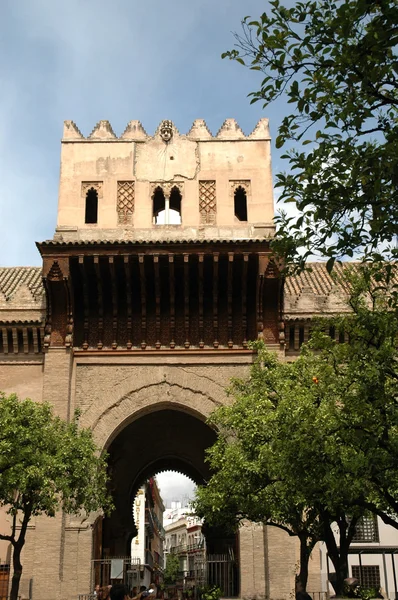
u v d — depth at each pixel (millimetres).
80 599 26719
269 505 21922
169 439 38656
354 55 11625
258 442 21703
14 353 30641
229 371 30219
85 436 25562
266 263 29406
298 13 12016
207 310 30922
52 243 29391
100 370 30234
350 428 16234
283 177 12906
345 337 30234
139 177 32219
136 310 30844
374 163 12086
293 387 21453
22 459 22656
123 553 39375
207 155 32688
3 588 27359
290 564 27453
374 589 23781
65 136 32750
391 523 16953
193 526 117688
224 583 30469
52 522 27641
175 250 29438
